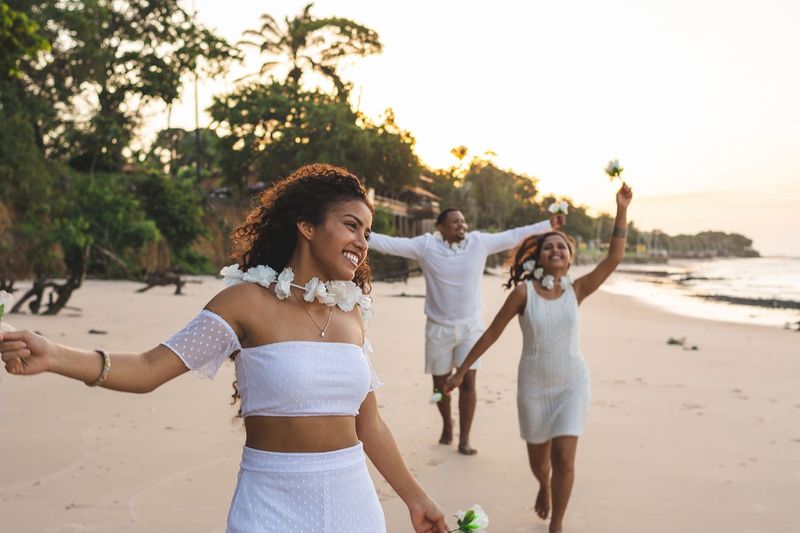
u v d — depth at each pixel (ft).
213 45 134.10
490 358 38.96
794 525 15.35
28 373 6.11
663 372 35.63
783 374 35.91
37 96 116.37
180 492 16.29
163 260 117.08
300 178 7.84
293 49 197.98
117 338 40.52
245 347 7.34
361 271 8.68
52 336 40.27
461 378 16.43
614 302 110.32
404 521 15.15
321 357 7.27
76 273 52.95
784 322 76.28
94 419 22.67
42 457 18.58
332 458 7.24
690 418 25.27
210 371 7.24
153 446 19.86
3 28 50.98
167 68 131.34
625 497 17.01
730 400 28.63
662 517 15.72
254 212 7.97
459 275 20.76
